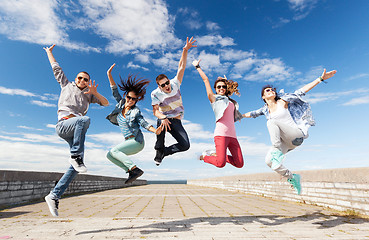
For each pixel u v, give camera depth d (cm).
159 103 385
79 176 1045
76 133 320
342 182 507
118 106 378
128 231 326
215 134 396
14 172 616
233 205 627
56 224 371
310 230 333
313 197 602
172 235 304
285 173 362
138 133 362
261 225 368
